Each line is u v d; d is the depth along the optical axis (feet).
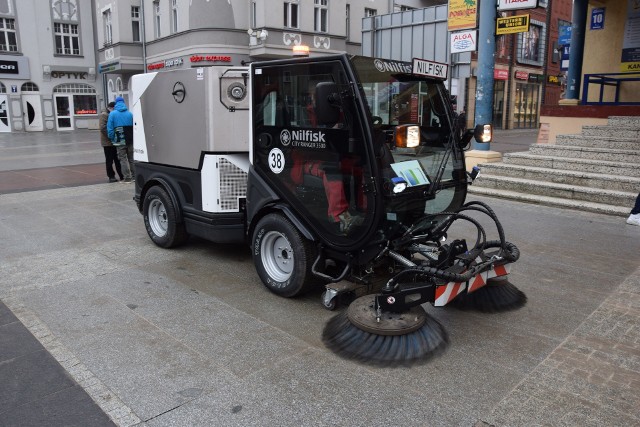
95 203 29.66
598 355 12.32
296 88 14.47
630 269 18.25
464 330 13.64
